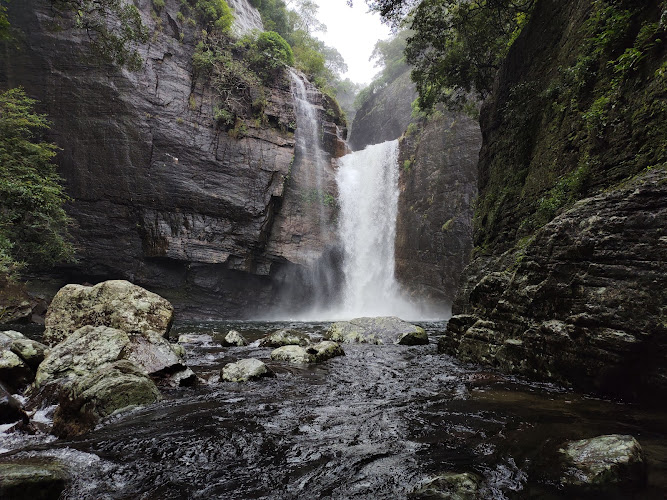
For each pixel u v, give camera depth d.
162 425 3.92
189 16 26.70
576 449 2.72
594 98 7.68
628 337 4.03
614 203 4.59
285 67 31.08
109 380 4.44
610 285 4.39
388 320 11.29
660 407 3.91
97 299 8.00
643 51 5.97
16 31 22.08
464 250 25.69
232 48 28.41
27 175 15.73
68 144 22.44
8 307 16.80
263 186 26.45
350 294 30.23
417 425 3.75
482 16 15.82
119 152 23.05
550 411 3.94
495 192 13.16
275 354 7.97
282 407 4.55
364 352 8.73
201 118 25.42
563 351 4.98
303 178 30.16
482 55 17.08
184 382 5.62
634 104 6.07
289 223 28.36
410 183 31.27
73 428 3.90
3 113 18.88
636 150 5.87
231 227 25.31
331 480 2.66
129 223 23.59
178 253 23.39
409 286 29.50
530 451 2.88
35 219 17.06
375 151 34.62
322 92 35.81
